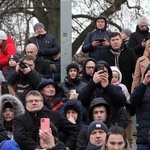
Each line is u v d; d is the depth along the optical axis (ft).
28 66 102.99
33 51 111.04
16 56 113.50
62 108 98.22
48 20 208.85
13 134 87.25
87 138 87.71
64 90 104.83
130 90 113.50
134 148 110.63
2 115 89.71
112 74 100.99
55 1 202.59
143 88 92.68
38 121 87.76
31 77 102.63
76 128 90.22
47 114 89.15
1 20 187.42
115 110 95.81
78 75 105.60
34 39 123.44
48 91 97.30
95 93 96.17
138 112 94.07
